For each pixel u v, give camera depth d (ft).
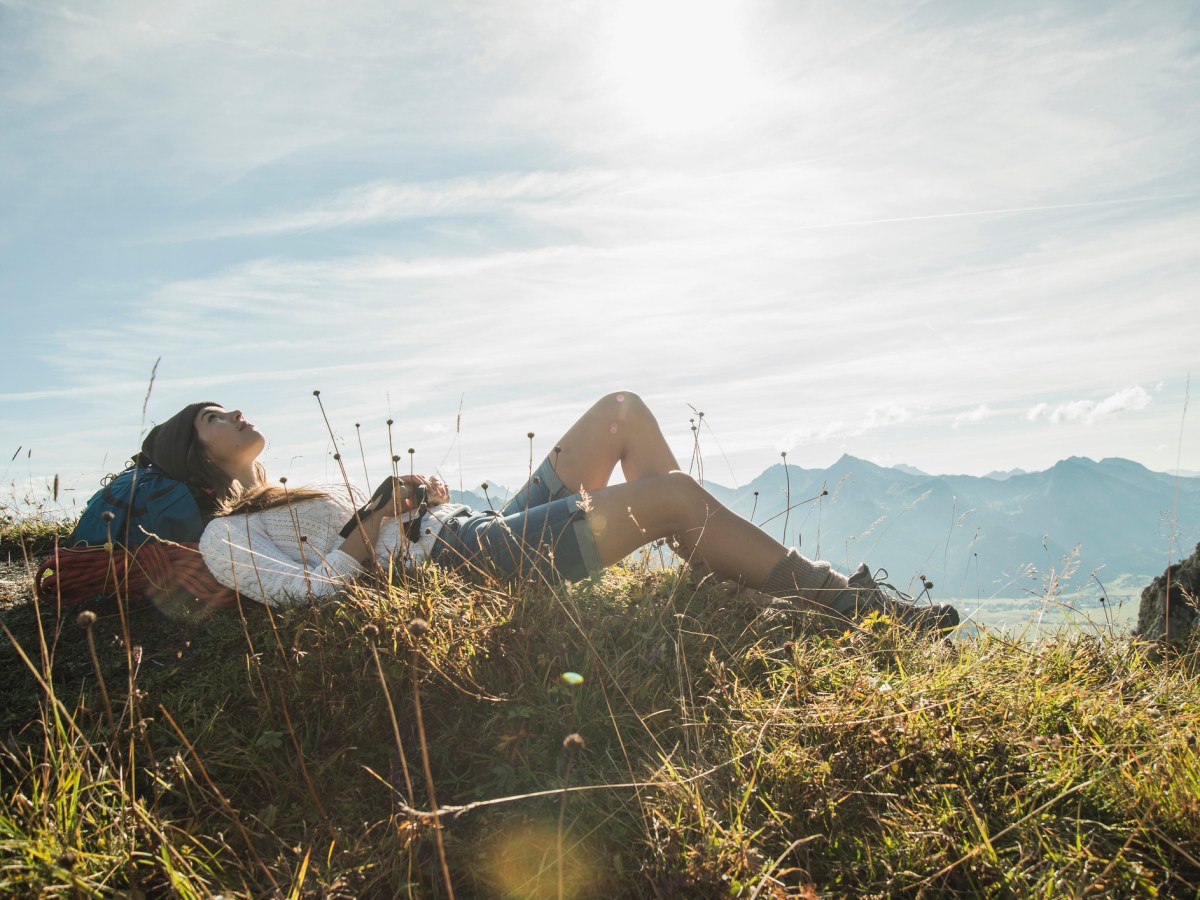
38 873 6.20
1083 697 9.30
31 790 7.73
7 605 13.39
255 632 10.66
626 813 7.81
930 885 6.44
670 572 13.08
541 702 9.33
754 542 11.95
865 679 9.29
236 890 6.81
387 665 9.47
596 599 11.87
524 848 7.45
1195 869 6.44
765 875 6.32
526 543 11.84
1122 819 7.13
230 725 9.00
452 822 7.69
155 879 6.69
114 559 11.22
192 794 8.00
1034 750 7.95
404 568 11.67
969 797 7.27
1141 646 11.64
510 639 9.95
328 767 8.55
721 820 7.50
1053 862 6.53
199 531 11.82
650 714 8.96
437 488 13.52
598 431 13.93
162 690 9.68
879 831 7.24
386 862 7.23
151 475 12.15
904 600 12.37
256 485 13.16
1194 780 7.08
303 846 7.52
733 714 9.36
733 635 11.32
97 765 8.06
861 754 8.15
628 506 11.90
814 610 11.75
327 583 10.94
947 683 9.41
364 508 12.21
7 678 10.25
